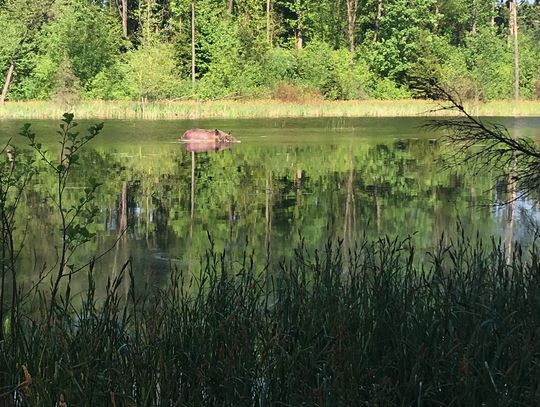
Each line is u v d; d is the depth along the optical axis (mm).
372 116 36594
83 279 7098
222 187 13406
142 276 7199
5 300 6082
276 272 7043
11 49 42406
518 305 4312
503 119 31922
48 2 44000
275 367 3676
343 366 3590
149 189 13047
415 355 3719
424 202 11672
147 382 3465
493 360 3633
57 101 35875
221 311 4418
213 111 35875
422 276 4887
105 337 3912
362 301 4453
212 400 3600
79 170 15391
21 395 3457
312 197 12305
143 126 28594
